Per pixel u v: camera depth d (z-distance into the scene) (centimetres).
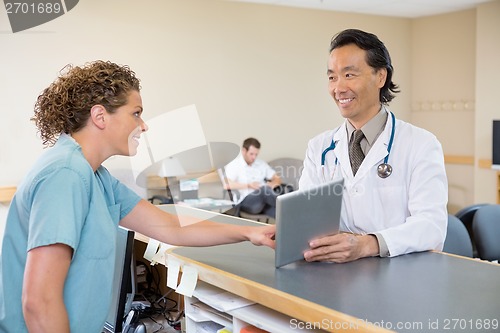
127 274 173
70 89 125
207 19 552
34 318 111
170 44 533
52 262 112
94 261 123
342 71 167
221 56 564
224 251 168
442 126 679
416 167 169
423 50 693
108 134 127
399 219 173
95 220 122
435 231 161
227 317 145
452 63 661
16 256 122
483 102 606
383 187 173
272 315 131
